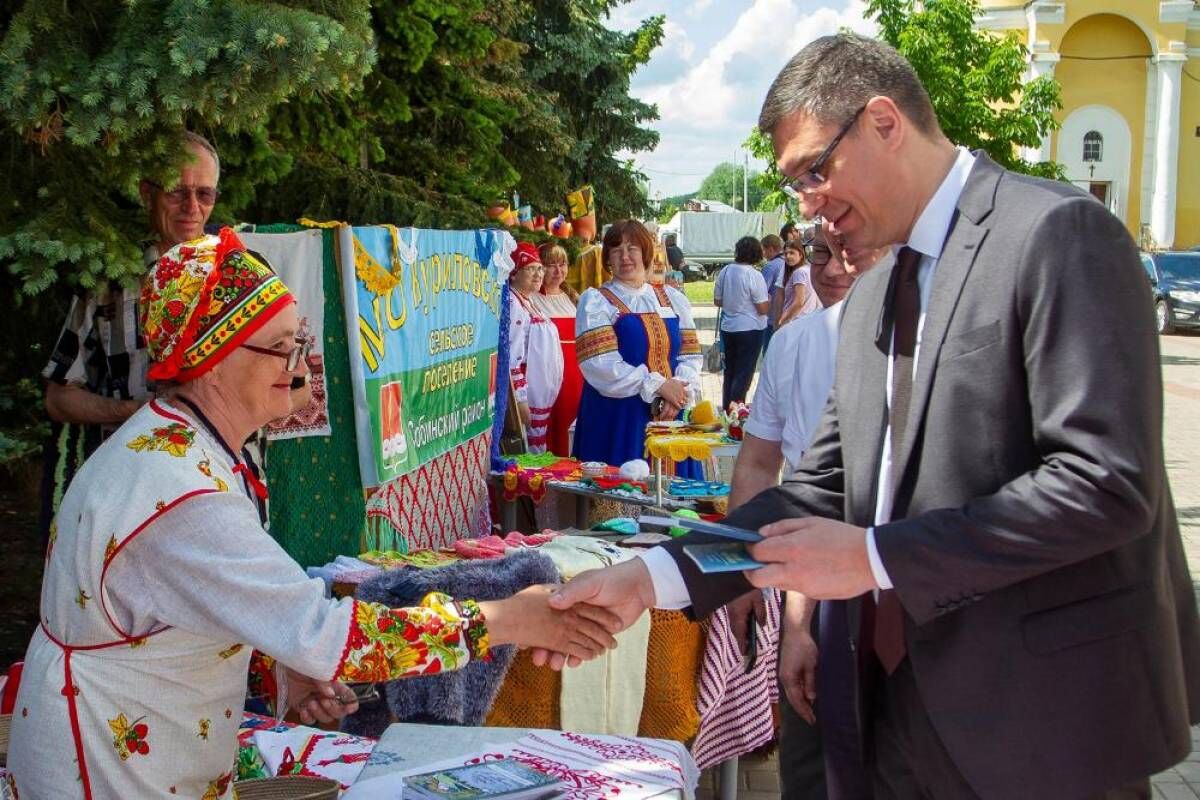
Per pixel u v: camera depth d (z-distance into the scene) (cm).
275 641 173
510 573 335
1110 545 158
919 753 189
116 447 177
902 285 190
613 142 1873
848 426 204
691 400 587
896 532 169
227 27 342
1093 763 169
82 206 380
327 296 374
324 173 680
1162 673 172
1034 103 1559
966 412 171
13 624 523
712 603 211
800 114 183
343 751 255
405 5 621
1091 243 162
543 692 352
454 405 487
